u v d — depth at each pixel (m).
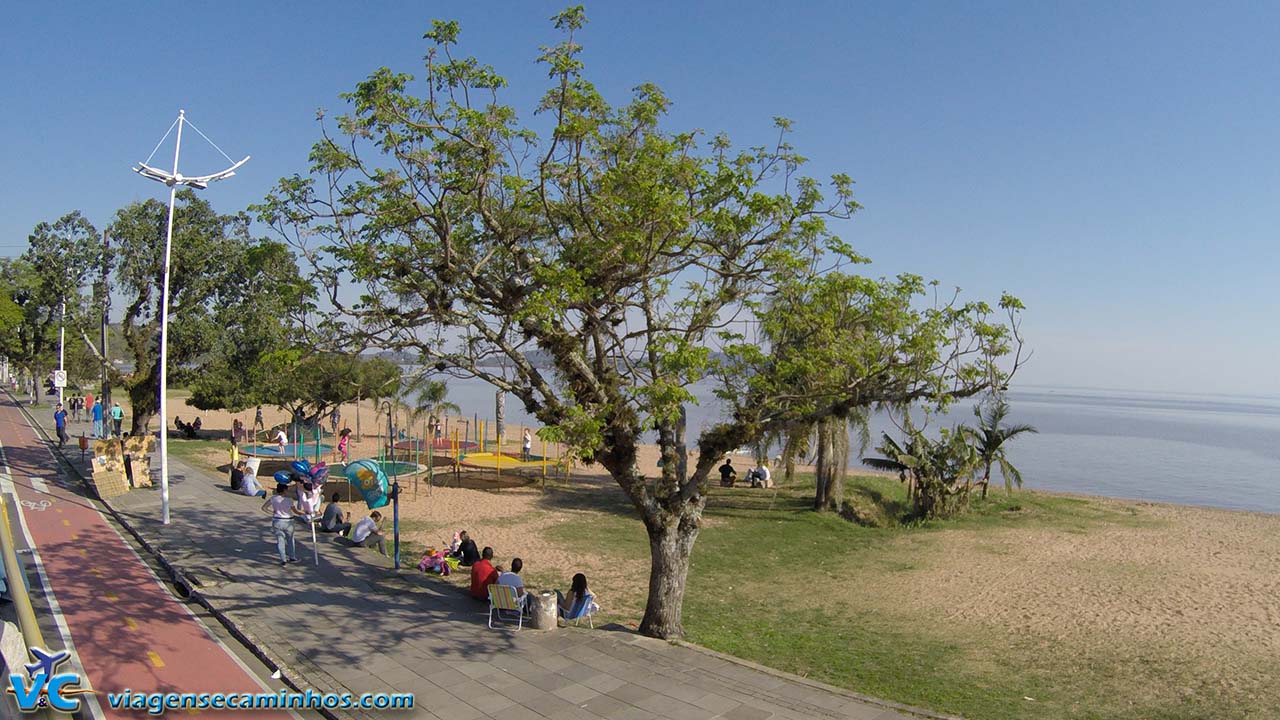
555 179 12.95
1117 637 14.72
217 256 31.16
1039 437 83.94
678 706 9.57
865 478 35.03
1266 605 17.16
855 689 11.07
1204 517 29.69
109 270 31.52
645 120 13.14
